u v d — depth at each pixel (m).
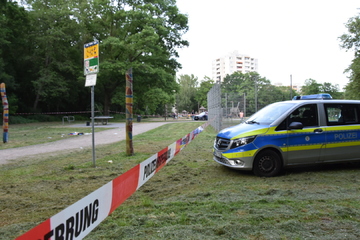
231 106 18.50
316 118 6.33
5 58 33.50
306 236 3.17
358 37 23.77
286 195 4.70
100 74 34.38
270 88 18.45
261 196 4.66
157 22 34.41
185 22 38.84
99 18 37.28
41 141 13.36
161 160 4.86
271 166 6.05
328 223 3.52
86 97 47.44
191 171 6.69
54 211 4.23
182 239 3.11
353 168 6.75
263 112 7.02
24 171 6.96
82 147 11.23
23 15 32.50
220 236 3.17
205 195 4.77
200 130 10.15
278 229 3.35
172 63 40.97
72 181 6.00
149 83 37.72
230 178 5.97
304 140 6.12
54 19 35.03
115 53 36.31
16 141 13.39
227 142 6.22
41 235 1.60
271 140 5.98
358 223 3.52
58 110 43.78
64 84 36.03
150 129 21.05
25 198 4.89
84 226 2.08
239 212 3.92
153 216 3.79
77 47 39.06
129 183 3.09
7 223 3.78
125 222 3.61
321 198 4.52
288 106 6.50
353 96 23.75
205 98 85.12
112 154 9.34
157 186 5.45
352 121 6.52
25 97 39.94
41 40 33.12
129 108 8.95
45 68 34.94
